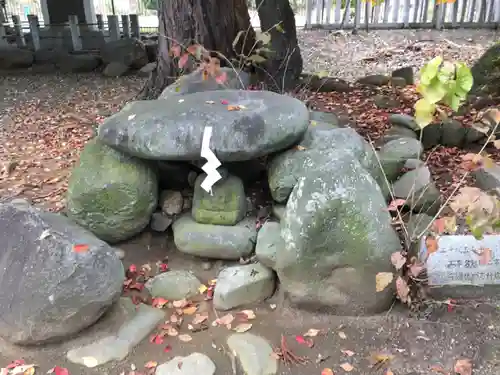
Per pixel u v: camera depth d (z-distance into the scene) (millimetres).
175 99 3008
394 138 3957
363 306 2307
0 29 8906
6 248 2291
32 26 8789
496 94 5031
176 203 2869
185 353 2189
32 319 2133
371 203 2246
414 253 2307
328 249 2236
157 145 2516
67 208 2799
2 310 2188
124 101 6660
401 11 9312
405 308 2336
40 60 8594
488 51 5156
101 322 2299
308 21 9547
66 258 2182
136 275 2680
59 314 2131
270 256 2438
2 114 6305
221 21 4613
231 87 3545
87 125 5680
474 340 2174
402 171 3176
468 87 1998
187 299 2516
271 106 2750
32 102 6820
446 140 4113
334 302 2316
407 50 8180
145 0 14102
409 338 2199
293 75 5617
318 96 5703
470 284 2338
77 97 7000
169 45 4641
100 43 8930
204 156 2469
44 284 2139
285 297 2428
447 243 2295
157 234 2900
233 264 2680
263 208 2861
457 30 9031
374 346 2174
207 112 2633
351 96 5691
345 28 9383
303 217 2244
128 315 2369
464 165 2324
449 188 3375
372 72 7254
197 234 2637
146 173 2729
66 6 9812
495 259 2295
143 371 2102
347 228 2219
